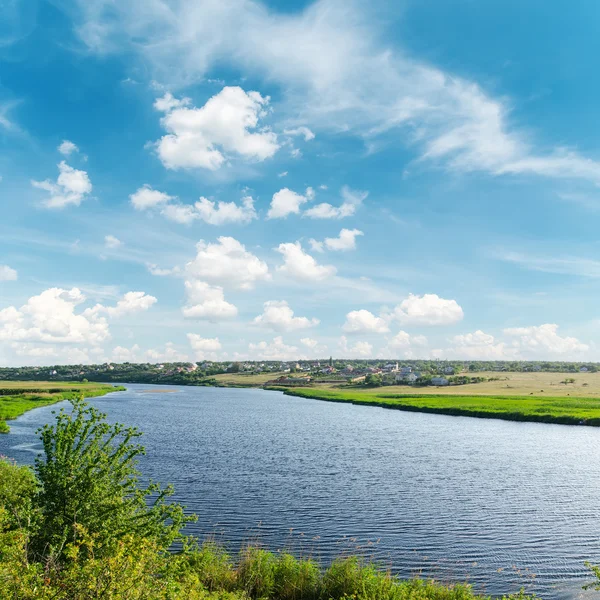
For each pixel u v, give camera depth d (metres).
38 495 15.74
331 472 51.28
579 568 26.53
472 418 121.56
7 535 11.73
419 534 31.41
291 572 20.09
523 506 39.12
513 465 58.53
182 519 16.56
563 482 49.09
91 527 14.92
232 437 78.19
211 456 58.94
